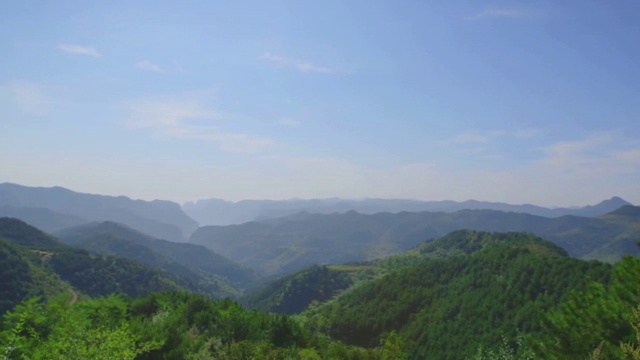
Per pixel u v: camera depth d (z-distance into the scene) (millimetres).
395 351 38344
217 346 32812
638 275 14273
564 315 16016
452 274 112562
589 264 77188
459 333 79938
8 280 102812
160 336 29297
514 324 70062
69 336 17047
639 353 10234
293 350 33000
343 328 108250
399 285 116812
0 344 17188
